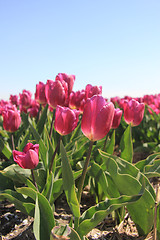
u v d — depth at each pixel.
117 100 1.61
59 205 0.61
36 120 0.86
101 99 0.32
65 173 0.35
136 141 1.22
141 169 0.53
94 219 0.34
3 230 0.50
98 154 0.59
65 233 0.31
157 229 0.42
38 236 0.34
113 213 0.54
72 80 0.55
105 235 0.49
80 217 0.37
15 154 0.37
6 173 0.49
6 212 0.57
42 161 0.55
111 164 0.41
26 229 0.50
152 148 1.05
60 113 0.40
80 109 0.63
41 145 0.51
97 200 0.61
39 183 0.50
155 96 1.95
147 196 0.40
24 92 0.96
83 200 0.64
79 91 0.62
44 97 0.70
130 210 0.44
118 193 0.47
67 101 0.66
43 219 0.38
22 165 0.37
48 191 0.43
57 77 0.52
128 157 0.52
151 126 1.29
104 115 0.31
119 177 0.41
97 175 0.48
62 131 0.41
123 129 1.23
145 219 0.43
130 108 0.51
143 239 0.45
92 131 0.32
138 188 0.40
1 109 1.15
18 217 0.54
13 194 0.45
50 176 0.46
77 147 0.67
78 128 0.75
